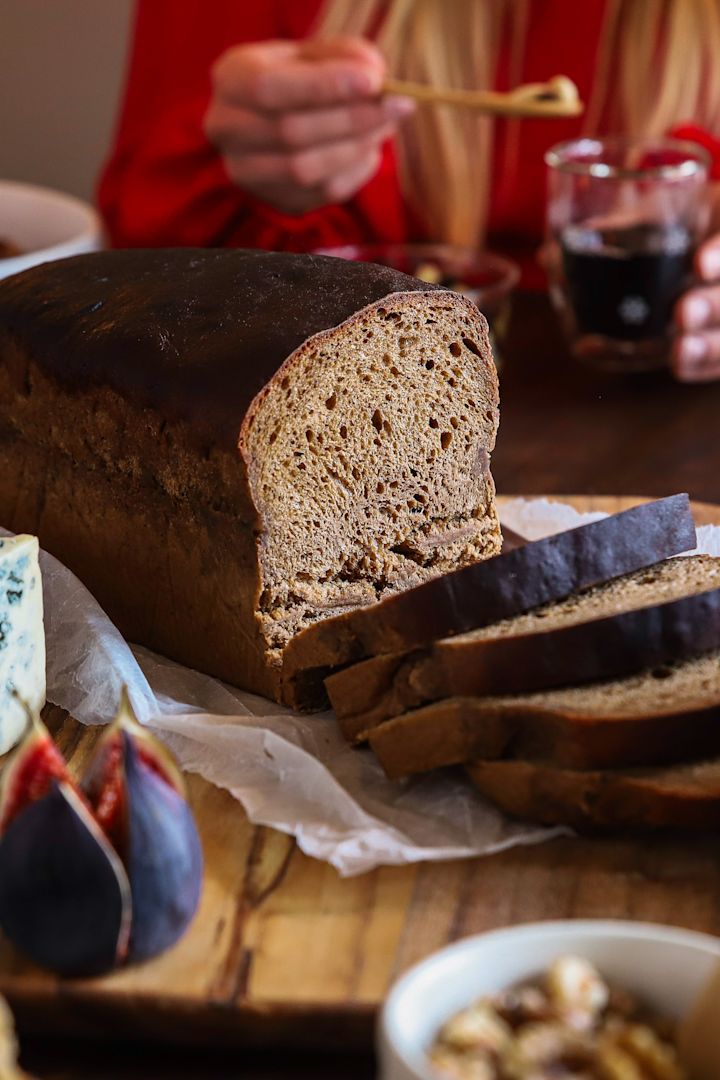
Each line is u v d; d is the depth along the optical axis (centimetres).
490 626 76
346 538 82
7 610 77
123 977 65
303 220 122
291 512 80
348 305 80
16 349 86
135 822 64
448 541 85
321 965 65
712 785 71
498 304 106
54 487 87
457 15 123
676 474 98
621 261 106
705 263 108
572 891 70
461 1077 51
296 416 79
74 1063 64
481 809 74
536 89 108
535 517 92
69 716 80
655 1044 54
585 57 126
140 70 130
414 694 75
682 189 106
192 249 88
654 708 73
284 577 81
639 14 124
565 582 77
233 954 66
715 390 108
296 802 74
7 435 89
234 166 119
